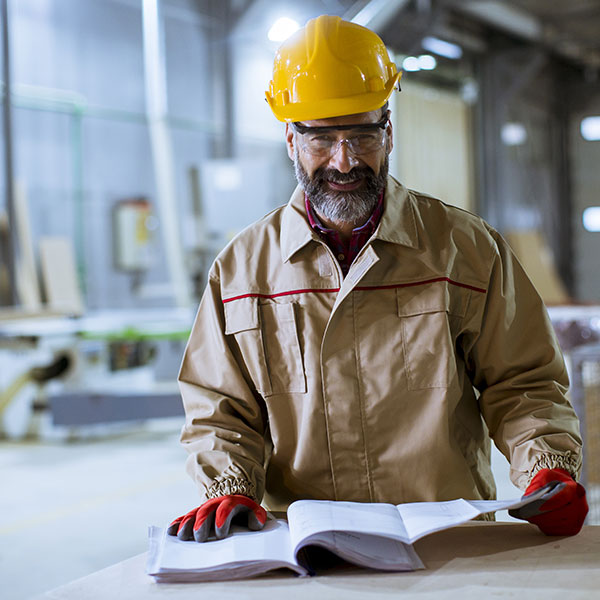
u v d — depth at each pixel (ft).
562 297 35.06
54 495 14.33
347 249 4.77
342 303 4.60
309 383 4.66
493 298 4.68
